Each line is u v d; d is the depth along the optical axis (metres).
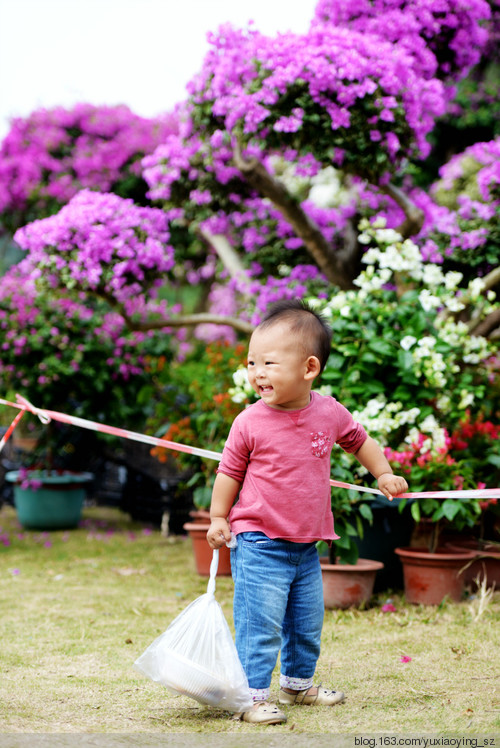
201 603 2.35
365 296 4.42
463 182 6.25
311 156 4.89
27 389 6.96
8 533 6.84
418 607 3.92
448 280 4.47
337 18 5.25
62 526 7.01
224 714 2.37
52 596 4.26
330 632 3.44
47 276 5.37
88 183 8.64
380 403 4.06
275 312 2.39
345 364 4.28
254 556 2.32
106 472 8.59
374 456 2.50
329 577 3.89
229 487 2.40
